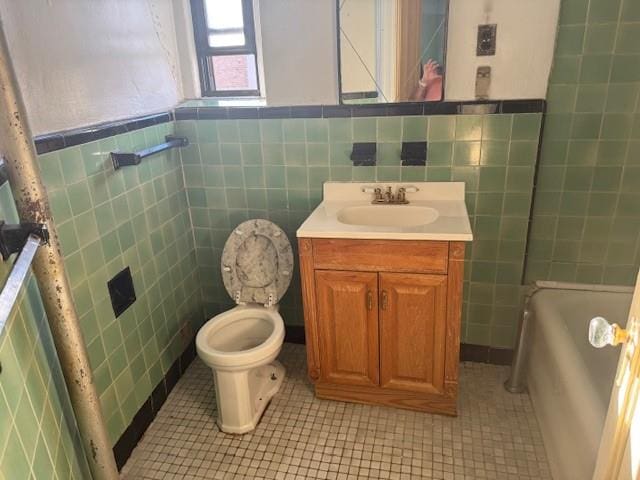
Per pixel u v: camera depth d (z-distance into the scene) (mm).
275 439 1912
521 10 1826
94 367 1684
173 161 2246
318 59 2041
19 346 1087
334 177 2203
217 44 2326
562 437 1612
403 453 1818
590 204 2029
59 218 1507
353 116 2082
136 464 1823
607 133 1919
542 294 2088
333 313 1938
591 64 1842
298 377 2283
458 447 1836
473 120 1984
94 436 1449
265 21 2029
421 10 1893
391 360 1953
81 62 1643
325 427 1963
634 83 1836
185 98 2381
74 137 1564
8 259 1040
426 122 2025
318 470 1760
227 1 2250
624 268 2096
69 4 1581
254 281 2174
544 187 2045
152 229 2068
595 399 1479
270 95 2133
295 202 2291
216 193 2355
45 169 1444
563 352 1697
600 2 1761
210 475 1760
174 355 2275
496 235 2133
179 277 2324
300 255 1874
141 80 2006
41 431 1136
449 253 1731
